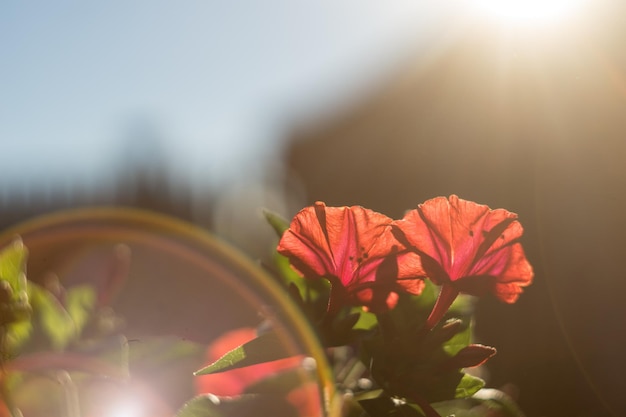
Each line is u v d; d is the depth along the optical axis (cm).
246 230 110
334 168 149
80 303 28
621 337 60
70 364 23
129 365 23
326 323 23
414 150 115
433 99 109
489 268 23
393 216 122
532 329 68
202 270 32
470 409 24
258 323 26
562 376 55
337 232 22
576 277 67
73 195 159
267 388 22
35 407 22
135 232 38
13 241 22
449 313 25
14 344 23
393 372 23
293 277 26
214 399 21
